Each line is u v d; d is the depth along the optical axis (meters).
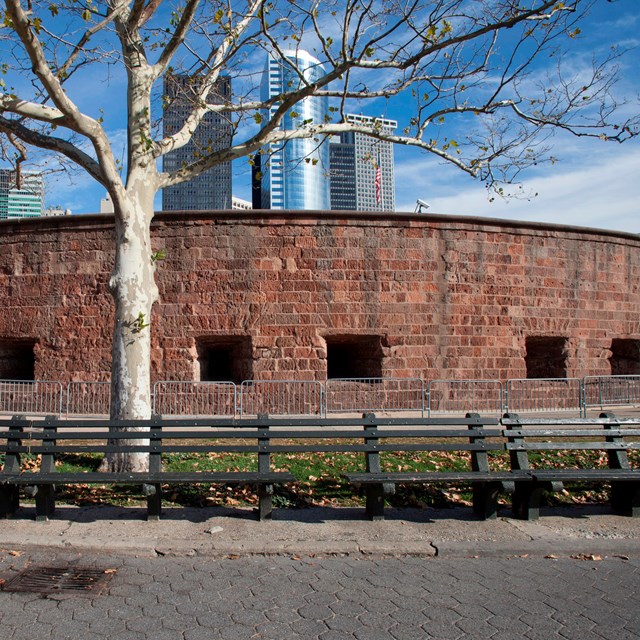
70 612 4.40
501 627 4.22
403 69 10.16
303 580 5.04
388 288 16.02
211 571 5.23
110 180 8.56
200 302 15.69
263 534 6.04
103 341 15.81
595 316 17.91
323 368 15.70
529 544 5.83
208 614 4.39
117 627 4.18
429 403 15.34
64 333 16.00
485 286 16.64
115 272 8.86
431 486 7.71
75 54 9.81
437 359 16.12
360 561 5.53
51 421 6.77
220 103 11.98
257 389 15.50
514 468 7.01
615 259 18.41
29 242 16.41
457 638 4.06
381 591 4.82
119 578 5.06
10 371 17.33
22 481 6.20
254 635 4.07
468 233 16.61
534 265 17.17
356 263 15.95
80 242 16.12
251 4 10.10
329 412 15.54
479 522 6.57
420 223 16.27
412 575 5.18
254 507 7.05
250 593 4.76
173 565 5.37
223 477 6.36
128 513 6.74
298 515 6.75
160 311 15.68
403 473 6.60
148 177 9.12
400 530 6.23
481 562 5.54
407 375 15.94
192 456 9.09
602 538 6.01
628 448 7.09
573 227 17.56
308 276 15.80
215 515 6.70
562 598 4.72
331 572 5.23
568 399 17.14
